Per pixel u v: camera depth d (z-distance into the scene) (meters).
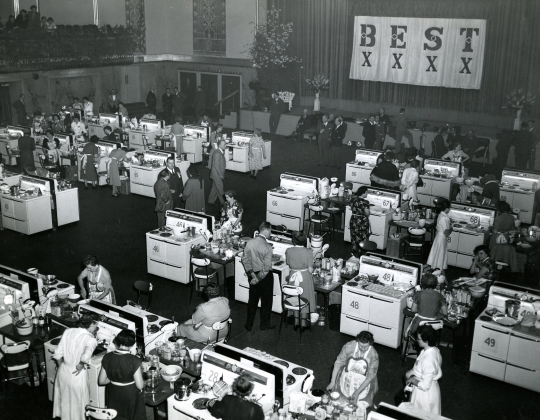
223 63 29.78
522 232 12.81
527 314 8.66
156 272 12.22
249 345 9.71
